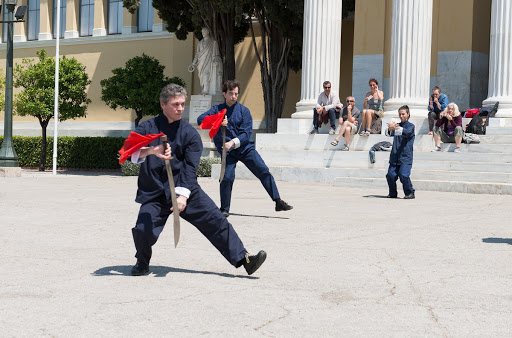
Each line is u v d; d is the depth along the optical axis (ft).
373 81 63.52
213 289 16.52
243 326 13.11
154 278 17.83
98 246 23.35
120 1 121.19
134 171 79.71
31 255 21.44
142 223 17.70
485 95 81.82
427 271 19.11
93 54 122.62
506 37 62.13
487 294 16.22
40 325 13.03
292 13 83.51
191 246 23.43
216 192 48.37
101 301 15.08
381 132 63.00
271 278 17.97
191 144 17.63
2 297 15.42
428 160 55.42
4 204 37.91
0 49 134.10
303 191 49.21
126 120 117.91
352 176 58.29
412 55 63.93
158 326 13.04
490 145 55.01
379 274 18.61
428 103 63.93
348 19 97.60
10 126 73.61
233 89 31.55
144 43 116.98
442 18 81.25
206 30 93.45
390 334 12.69
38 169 111.75
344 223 30.07
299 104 69.77
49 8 128.57
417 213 34.63
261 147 68.23
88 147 107.34
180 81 100.68
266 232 26.96
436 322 13.60
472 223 30.45
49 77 98.89
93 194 45.73
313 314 14.14
